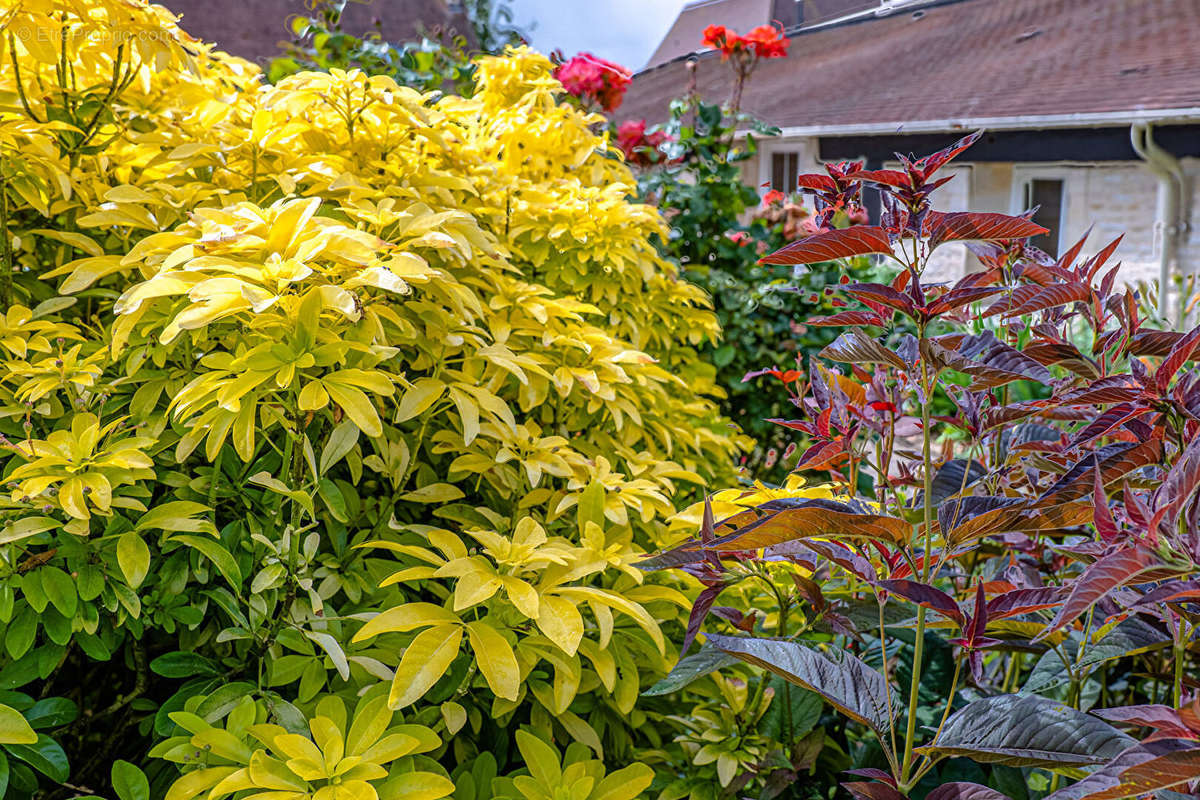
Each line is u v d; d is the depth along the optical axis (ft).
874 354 3.47
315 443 4.48
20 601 3.75
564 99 11.74
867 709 3.46
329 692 4.12
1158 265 16.67
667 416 6.56
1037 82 17.19
